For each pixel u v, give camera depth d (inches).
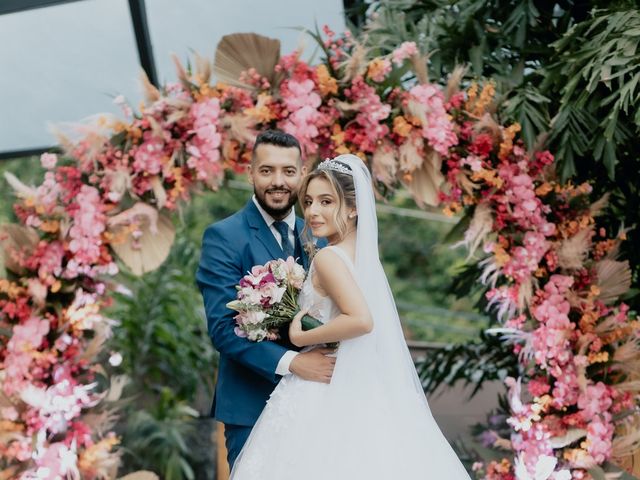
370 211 103.3
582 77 136.9
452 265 472.7
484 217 139.5
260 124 138.9
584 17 154.6
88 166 135.6
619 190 156.9
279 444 99.3
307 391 101.7
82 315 137.2
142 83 136.4
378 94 137.9
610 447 136.1
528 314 145.3
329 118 136.8
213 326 109.7
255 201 116.5
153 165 135.8
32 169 345.1
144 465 218.8
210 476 234.1
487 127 137.6
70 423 137.4
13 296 136.4
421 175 140.6
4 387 134.3
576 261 138.9
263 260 113.0
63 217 136.6
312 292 103.3
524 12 145.7
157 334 229.3
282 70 136.4
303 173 119.5
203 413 250.2
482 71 148.9
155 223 137.7
